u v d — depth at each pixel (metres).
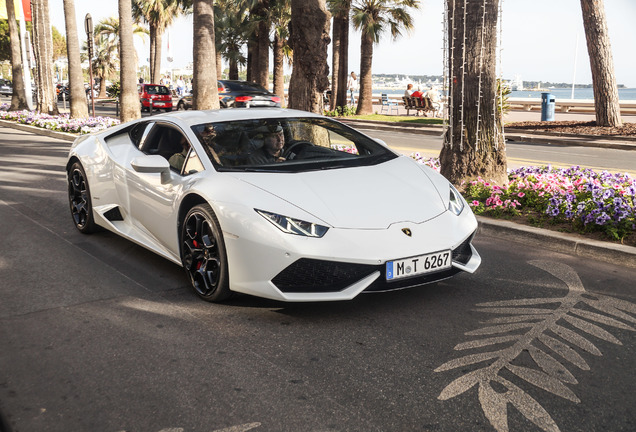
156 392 2.74
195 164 4.13
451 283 4.23
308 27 8.33
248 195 3.62
